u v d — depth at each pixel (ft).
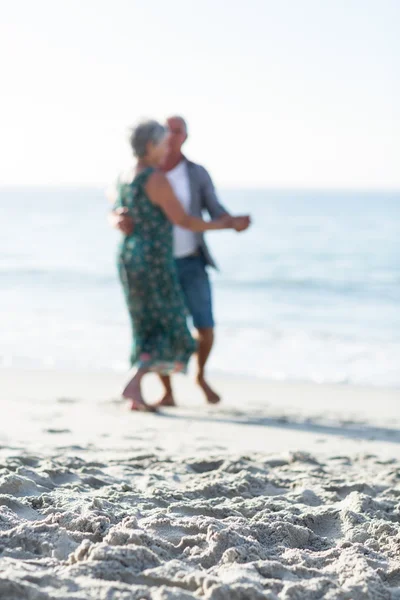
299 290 89.25
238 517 12.00
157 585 8.70
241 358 47.52
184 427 23.27
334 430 24.68
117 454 17.84
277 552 10.50
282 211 324.60
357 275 101.60
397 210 317.83
